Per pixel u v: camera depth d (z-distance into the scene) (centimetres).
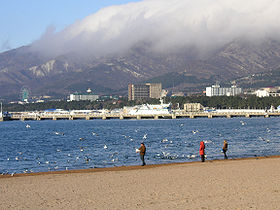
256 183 4747
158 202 3909
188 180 5088
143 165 7175
